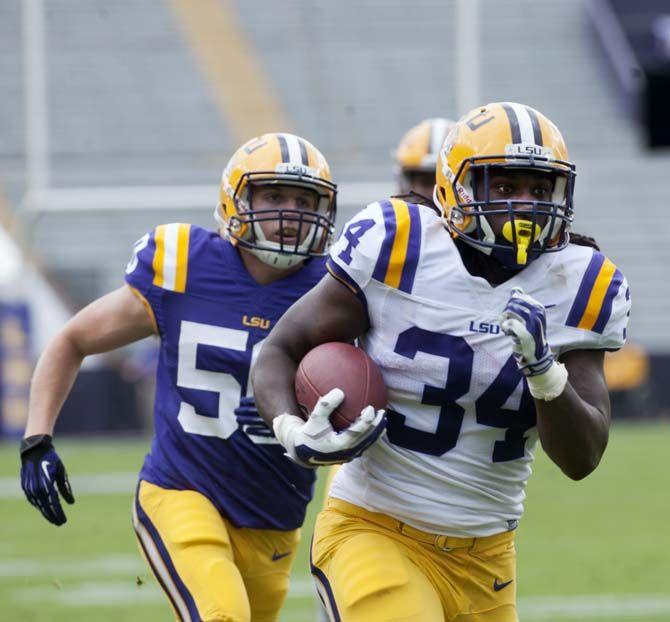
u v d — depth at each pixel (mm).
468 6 51750
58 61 71688
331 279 11383
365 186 59094
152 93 71812
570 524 32469
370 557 11570
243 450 14211
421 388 11234
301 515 14781
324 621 16766
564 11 79000
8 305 54469
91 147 70500
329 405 10641
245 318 14555
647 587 24109
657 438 53844
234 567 13680
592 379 11266
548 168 10992
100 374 55219
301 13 73812
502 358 11102
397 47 72875
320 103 72062
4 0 71688
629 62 77250
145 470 14609
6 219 67500
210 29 73250
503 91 77500
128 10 72625
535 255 11156
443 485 11547
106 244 69438
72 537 30625
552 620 21234
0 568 26719
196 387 14445
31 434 14414
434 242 11242
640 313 71250
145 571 26141
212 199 56406
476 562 11867
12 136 70312
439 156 11648
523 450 11672
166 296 14570
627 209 74750
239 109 71875
